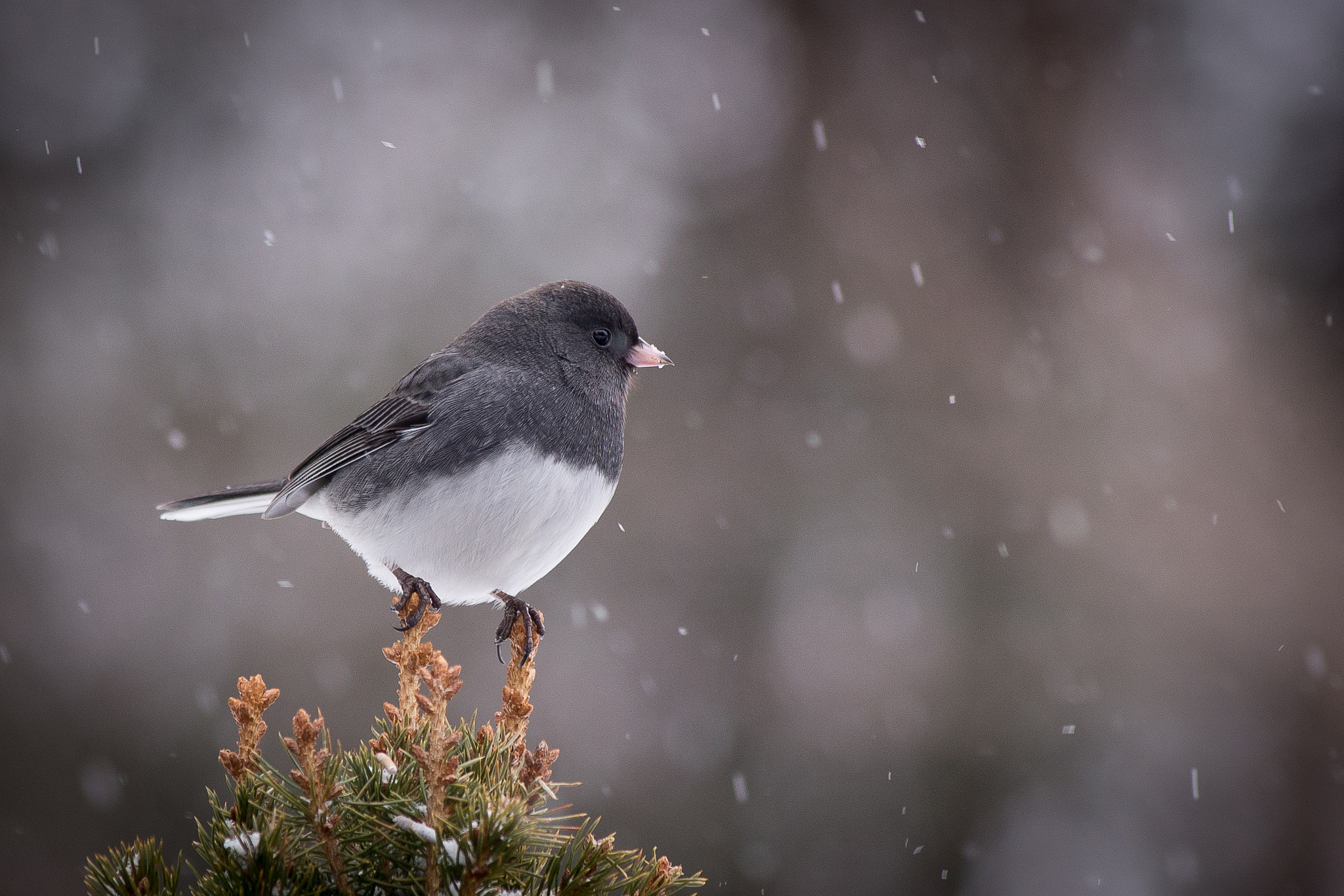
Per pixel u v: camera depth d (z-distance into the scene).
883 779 11.38
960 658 11.39
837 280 13.20
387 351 13.66
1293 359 12.51
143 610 12.69
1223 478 11.66
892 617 11.77
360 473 5.68
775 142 14.23
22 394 13.70
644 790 11.77
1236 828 11.10
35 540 12.95
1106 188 13.41
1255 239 13.05
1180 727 11.21
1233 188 13.16
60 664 12.49
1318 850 10.92
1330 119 13.07
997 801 11.06
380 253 14.28
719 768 11.84
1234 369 12.27
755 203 13.93
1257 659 11.08
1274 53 13.51
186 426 13.37
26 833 11.59
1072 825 11.21
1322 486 11.65
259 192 14.76
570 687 12.09
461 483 5.42
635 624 12.33
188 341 13.84
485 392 5.57
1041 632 11.23
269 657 12.28
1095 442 11.88
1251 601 11.16
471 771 3.47
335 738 11.66
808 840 11.40
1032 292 12.97
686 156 14.46
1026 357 12.50
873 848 11.22
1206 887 11.00
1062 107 13.41
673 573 12.47
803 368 12.99
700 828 11.59
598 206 14.32
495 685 11.88
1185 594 11.19
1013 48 13.65
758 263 13.62
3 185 14.47
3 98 14.61
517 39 15.21
